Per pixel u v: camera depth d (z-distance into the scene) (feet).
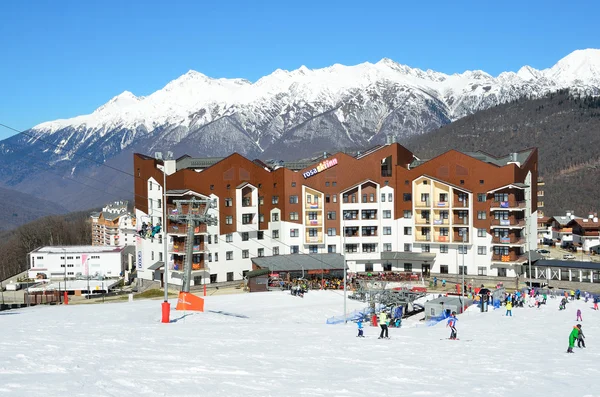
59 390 70.69
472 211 385.29
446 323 233.96
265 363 105.19
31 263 534.37
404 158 423.23
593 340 168.55
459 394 84.48
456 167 388.37
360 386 87.86
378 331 187.52
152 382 80.59
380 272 401.29
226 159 384.27
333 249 408.67
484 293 296.30
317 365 107.14
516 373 105.09
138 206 414.62
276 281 365.61
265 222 402.52
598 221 561.02
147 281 408.05
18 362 89.56
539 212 640.58
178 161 434.30
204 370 93.35
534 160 407.64
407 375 99.91
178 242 368.27
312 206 406.41
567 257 489.67
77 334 134.62
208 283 377.30
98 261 530.27
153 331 148.56
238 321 199.93
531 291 319.06
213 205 374.84
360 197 407.03
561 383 96.07
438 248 397.19
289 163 458.50
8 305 354.74
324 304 295.28
